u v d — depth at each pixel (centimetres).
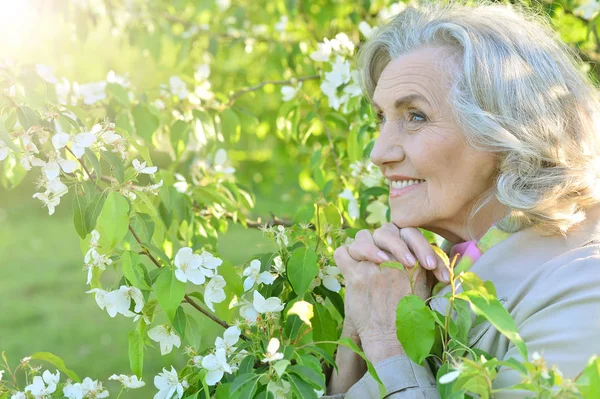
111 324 577
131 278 125
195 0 373
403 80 137
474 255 138
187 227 196
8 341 538
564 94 135
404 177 139
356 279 137
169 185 180
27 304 632
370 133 205
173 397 137
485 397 97
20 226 952
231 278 135
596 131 138
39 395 138
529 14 161
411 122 139
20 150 132
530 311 120
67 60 353
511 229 133
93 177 156
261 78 349
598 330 112
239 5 341
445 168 135
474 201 138
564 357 112
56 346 528
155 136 214
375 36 148
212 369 124
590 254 123
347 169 224
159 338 137
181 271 126
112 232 125
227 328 141
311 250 140
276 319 138
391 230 141
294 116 223
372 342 133
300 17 318
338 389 141
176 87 221
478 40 134
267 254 148
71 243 872
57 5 303
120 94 201
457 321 119
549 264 124
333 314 178
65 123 134
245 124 241
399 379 126
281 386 120
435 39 138
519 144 129
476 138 131
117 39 343
